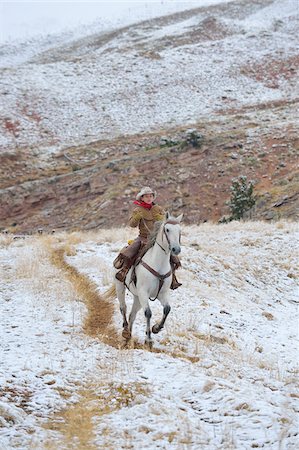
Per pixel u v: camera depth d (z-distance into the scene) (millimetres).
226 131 67875
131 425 5992
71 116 86438
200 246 20781
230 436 5551
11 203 57906
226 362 9180
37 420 6160
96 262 16812
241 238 23594
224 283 16750
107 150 72062
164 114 85500
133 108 88750
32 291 13383
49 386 7211
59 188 59281
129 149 71125
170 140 66312
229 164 56469
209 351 9797
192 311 12438
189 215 49438
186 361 8648
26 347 8961
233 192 44938
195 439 5539
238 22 129875
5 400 6484
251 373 8680
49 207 56875
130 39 133875
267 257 20828
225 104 87125
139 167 58750
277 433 5586
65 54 151375
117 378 7543
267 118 72562
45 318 11094
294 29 121000
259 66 101188
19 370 7594
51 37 193625
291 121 66688
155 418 6098
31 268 15914
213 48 112312
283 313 15469
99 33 176750
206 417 6234
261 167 55062
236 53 108188
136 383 7258
